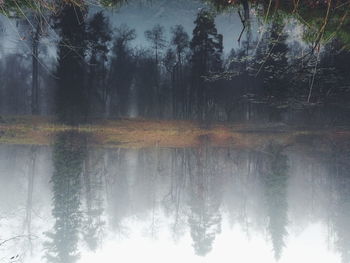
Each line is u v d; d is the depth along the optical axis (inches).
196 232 272.4
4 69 2172.7
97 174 470.0
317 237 244.7
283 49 621.3
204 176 470.3
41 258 209.2
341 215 288.2
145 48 2116.1
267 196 361.1
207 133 1230.9
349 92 1011.3
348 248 219.5
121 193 381.4
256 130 1300.4
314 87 971.9
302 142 866.1
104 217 299.0
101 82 1913.1
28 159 550.3
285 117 1798.7
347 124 1254.3
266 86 1118.4
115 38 1916.8
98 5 140.4
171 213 323.0
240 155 650.2
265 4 146.7
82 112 1449.3
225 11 161.6
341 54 724.7
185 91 1987.0
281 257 214.4
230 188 405.1
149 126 1409.9
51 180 418.3
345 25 143.5
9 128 1128.2
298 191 376.2
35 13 123.4
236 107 1784.0
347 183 396.2
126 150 716.7
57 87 1496.1
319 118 1373.0
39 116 1462.8
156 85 2066.9
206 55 1717.5
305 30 155.2
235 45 1835.6
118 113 1973.4
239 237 257.6
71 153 635.5
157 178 459.8
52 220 279.7
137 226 284.5
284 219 287.6
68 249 225.8
